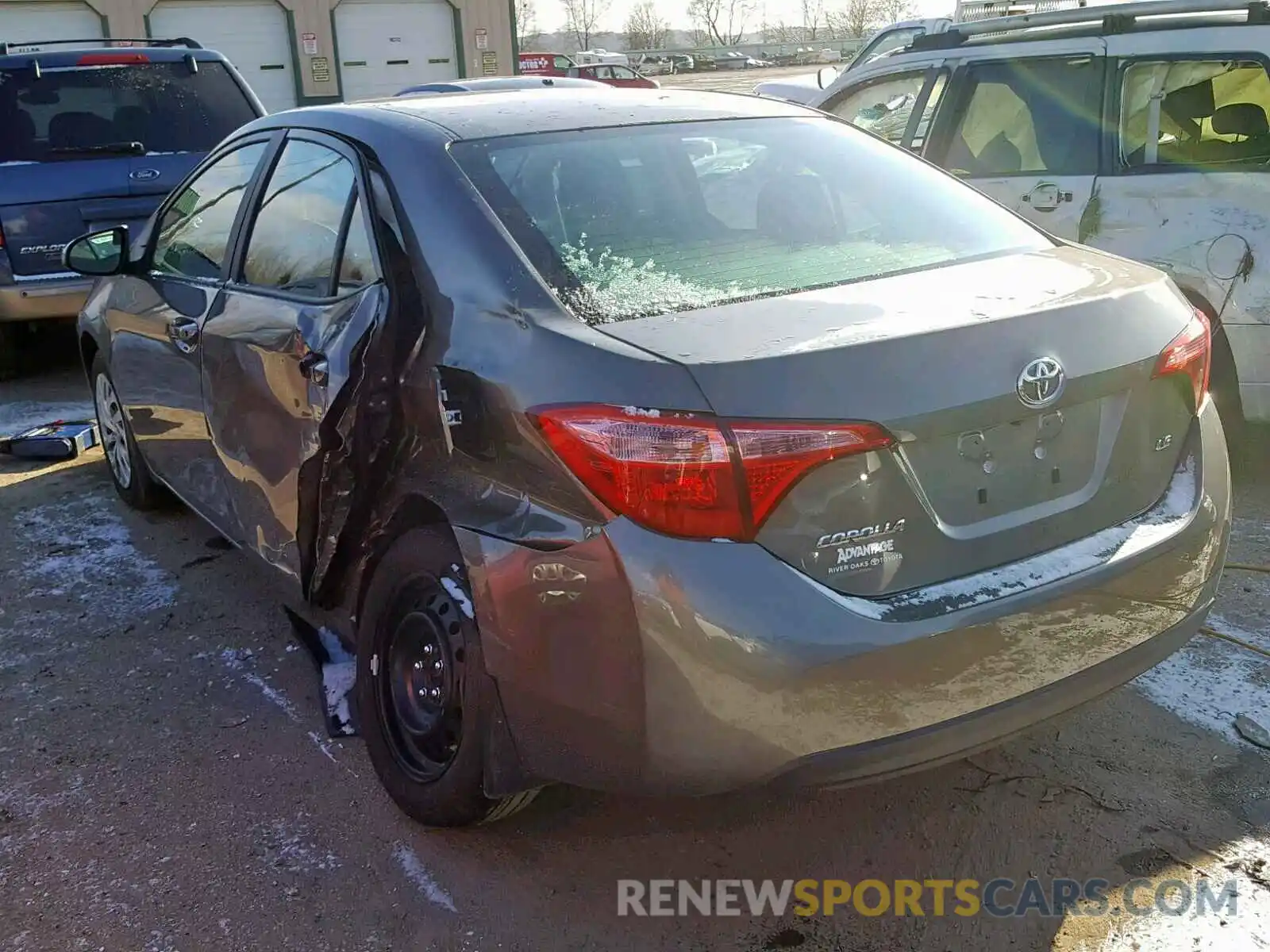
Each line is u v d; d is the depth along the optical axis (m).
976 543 2.27
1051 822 2.78
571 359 2.21
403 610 2.79
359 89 22.23
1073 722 3.18
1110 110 4.93
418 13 22.31
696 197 2.88
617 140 2.97
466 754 2.54
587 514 2.14
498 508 2.32
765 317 2.31
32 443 5.79
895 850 2.71
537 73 32.41
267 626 3.93
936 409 2.16
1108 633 2.39
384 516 2.73
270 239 3.43
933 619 2.15
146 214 7.16
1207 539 2.55
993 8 6.39
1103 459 2.45
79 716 3.39
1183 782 2.90
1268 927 2.41
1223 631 3.63
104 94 7.30
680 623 2.06
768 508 2.06
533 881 2.64
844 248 2.79
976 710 2.24
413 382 2.59
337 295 2.95
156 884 2.67
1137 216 4.78
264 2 21.22
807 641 2.06
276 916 2.55
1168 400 2.56
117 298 4.52
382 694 2.85
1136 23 4.96
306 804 2.95
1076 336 2.35
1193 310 2.70
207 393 3.66
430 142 2.84
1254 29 4.67
